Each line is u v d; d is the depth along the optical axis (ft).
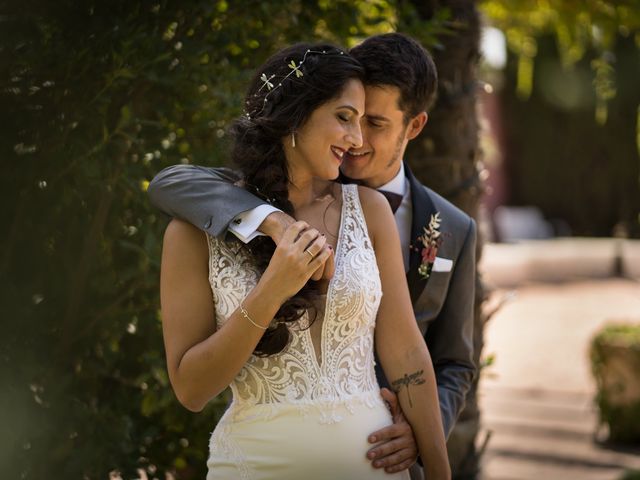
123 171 9.58
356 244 7.27
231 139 7.38
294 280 6.61
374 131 8.14
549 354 31.99
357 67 7.11
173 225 7.25
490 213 61.31
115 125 9.73
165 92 10.13
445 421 8.15
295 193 7.37
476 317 11.11
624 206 65.77
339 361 7.11
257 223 6.91
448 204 8.83
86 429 9.72
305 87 7.00
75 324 10.07
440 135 11.07
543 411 25.36
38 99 9.26
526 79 66.90
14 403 9.18
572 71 65.00
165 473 10.71
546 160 67.21
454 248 8.60
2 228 9.39
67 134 9.31
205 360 6.77
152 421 10.73
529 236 64.39
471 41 11.30
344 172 8.36
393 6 10.84
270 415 7.01
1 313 9.46
